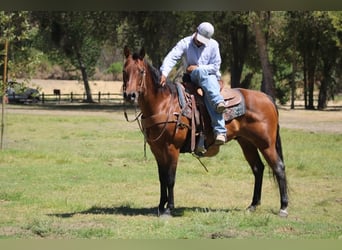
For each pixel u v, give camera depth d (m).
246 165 15.95
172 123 9.45
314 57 47.47
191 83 9.84
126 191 12.35
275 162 9.98
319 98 48.09
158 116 9.41
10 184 13.00
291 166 15.64
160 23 43.97
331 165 15.95
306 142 21.36
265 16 41.34
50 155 17.56
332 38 43.31
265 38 43.88
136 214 10.02
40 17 47.66
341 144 20.81
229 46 47.72
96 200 11.39
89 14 46.19
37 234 8.56
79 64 55.78
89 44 62.53
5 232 8.66
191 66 9.70
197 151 9.72
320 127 28.42
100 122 30.48
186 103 9.57
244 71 59.78
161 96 9.46
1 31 18.02
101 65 84.50
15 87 18.17
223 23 42.12
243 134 9.96
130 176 14.16
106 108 44.78
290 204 11.06
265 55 40.53
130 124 29.45
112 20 46.25
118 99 58.81
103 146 20.22
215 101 9.43
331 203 11.22
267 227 9.04
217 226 9.07
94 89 69.44
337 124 30.39
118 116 35.09
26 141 21.56
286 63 51.38
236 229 8.88
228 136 9.81
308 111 42.44
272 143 10.02
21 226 9.05
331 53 46.56
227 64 50.09
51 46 53.38
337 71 49.97
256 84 59.22
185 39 9.75
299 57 50.44
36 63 17.97
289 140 21.94
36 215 9.90
